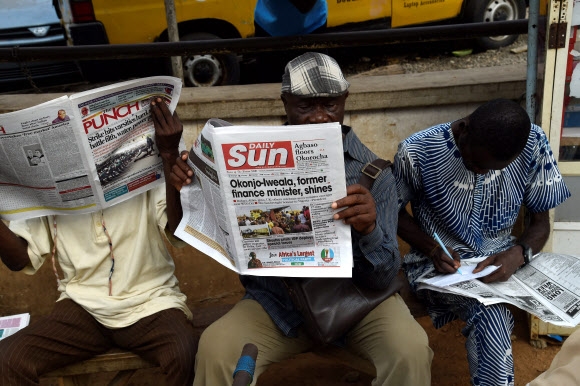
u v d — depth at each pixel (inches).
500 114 86.4
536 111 111.8
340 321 84.9
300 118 84.4
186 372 88.4
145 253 95.2
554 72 104.3
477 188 98.2
